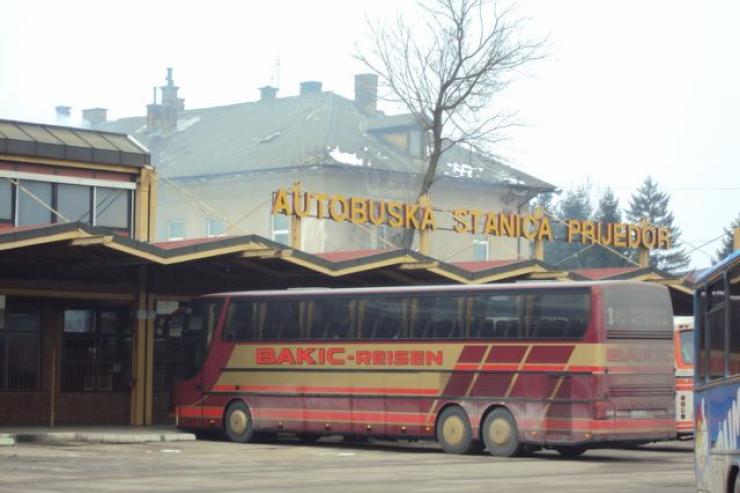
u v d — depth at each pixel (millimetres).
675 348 30828
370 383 29562
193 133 65312
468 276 34875
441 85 50812
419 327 28922
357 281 37469
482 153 52156
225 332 32344
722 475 14750
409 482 20359
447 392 28297
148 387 36000
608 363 26375
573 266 87500
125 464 23891
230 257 32688
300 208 35562
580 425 26344
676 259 93250
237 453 27578
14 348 35062
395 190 58406
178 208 60656
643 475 22094
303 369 30750
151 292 36094
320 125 59969
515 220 41000
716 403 15148
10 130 34438
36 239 28359
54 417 35625
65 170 34844
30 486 19047
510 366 27422
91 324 36500
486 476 21750
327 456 26953
